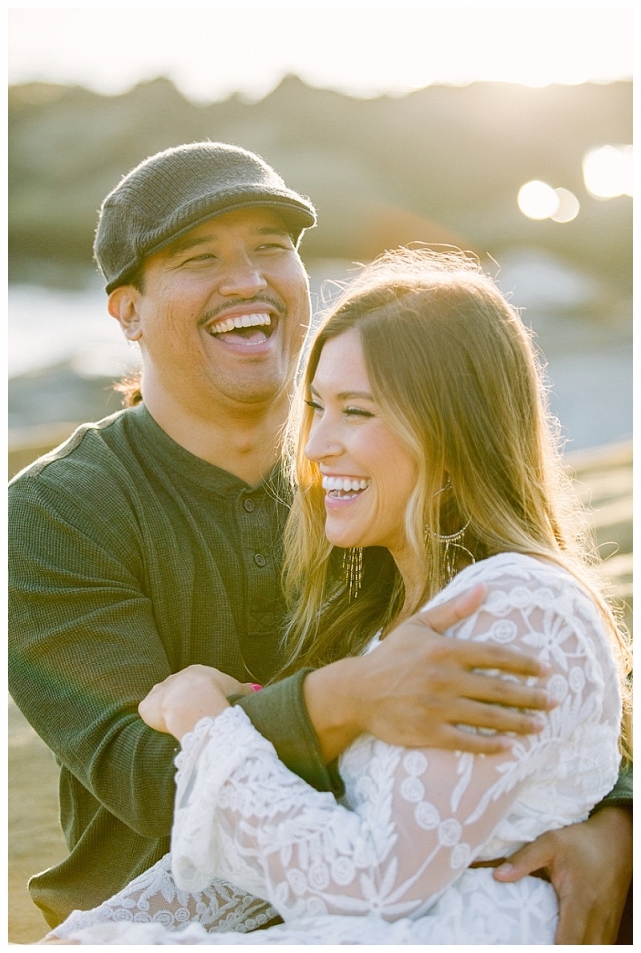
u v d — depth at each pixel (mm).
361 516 2006
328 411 2002
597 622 1786
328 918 1646
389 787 1684
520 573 1760
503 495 1949
